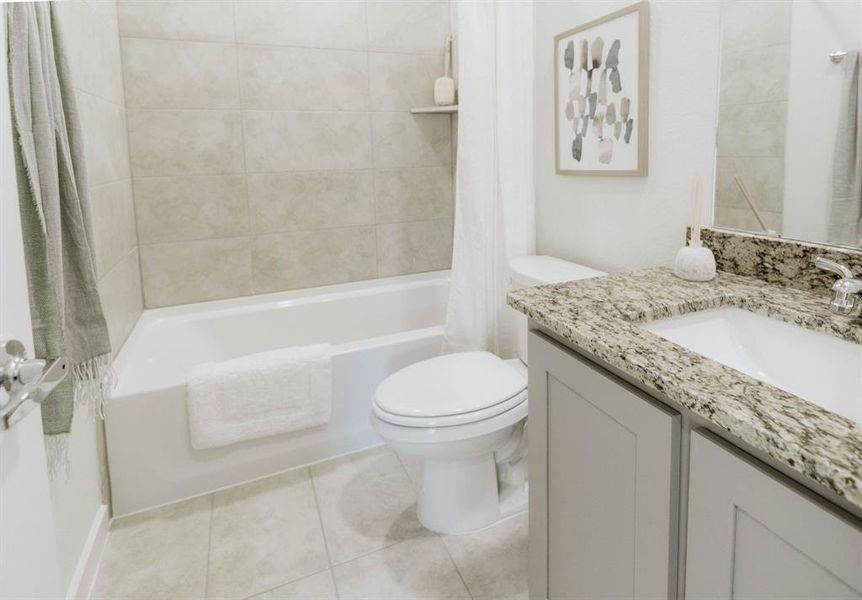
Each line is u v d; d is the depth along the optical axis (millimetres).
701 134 1428
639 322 1072
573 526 1103
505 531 1745
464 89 2025
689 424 801
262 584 1556
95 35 1907
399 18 2748
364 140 2775
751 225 1302
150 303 2498
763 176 1256
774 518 660
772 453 632
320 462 2148
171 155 2434
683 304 1118
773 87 1212
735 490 712
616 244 1780
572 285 1288
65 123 1339
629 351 885
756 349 1104
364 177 2807
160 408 1875
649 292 1205
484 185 2064
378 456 2186
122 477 1854
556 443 1128
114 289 2021
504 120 2002
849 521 578
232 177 2551
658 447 839
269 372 1968
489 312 2162
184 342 2436
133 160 2375
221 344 2533
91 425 1672
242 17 2459
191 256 2537
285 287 2738
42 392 690
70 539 1448
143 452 1871
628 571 951
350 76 2691
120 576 1594
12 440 697
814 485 626
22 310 766
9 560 677
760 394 732
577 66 1832
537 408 1181
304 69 2598
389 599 1497
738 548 723
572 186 1951
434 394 1607
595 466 1011
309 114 2643
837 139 1091
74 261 1322
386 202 2879
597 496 1015
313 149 2678
